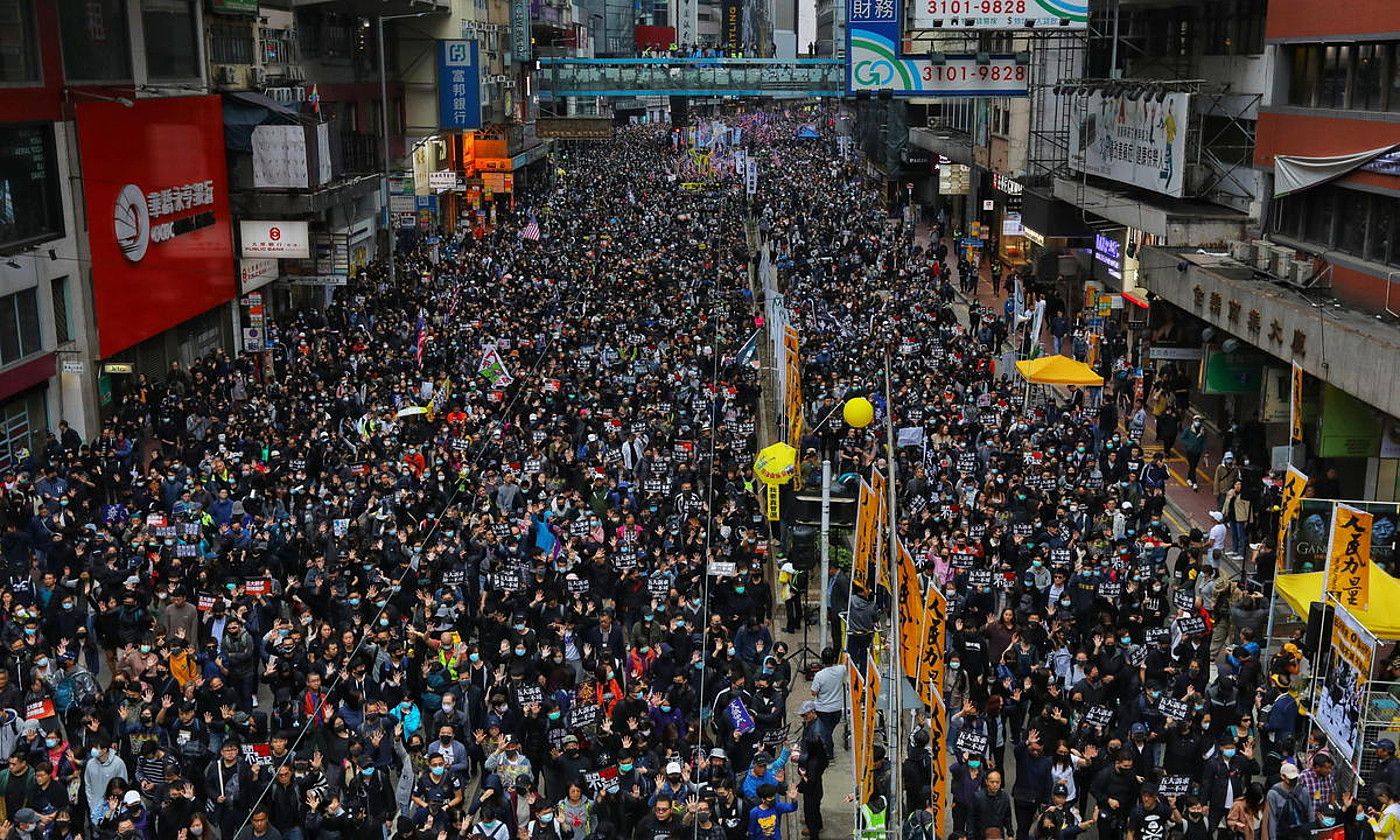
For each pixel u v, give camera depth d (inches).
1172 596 878.4
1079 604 775.7
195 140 1563.7
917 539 868.0
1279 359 1154.0
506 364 1371.8
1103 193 1596.9
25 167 1237.7
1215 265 1262.3
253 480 989.8
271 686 702.5
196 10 1598.2
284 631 720.3
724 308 1720.0
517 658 706.2
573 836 568.7
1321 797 552.7
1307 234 1201.4
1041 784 599.5
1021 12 1691.7
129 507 951.0
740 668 658.8
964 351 1425.9
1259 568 860.0
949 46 2488.9
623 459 1066.1
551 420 1159.6
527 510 904.9
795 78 4480.8
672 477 984.3
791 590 866.8
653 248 2368.4
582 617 729.6
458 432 1098.1
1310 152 1166.3
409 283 1993.1
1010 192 2242.9
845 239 2452.0
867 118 3875.5
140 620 770.8
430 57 2519.7
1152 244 1467.8
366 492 944.9
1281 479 983.0
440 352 1438.2
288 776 568.1
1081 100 1681.8
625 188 3575.3
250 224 1672.0
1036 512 927.7
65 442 1131.9
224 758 581.6
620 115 7805.1
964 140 2691.9
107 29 1384.1
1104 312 1621.6
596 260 2202.3
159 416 1242.6
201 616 793.6
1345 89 1117.7
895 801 448.8
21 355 1224.8
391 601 788.6
